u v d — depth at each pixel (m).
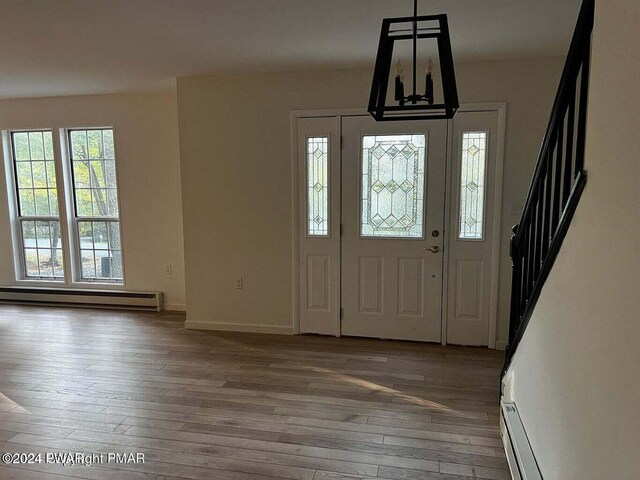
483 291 3.88
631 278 1.01
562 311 1.54
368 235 4.04
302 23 2.73
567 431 1.46
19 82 4.32
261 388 3.18
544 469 1.73
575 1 2.44
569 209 1.47
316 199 4.12
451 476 2.22
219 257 4.38
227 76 4.10
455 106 1.57
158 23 2.72
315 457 2.38
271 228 4.24
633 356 0.99
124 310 5.14
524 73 3.58
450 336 3.99
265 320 4.37
